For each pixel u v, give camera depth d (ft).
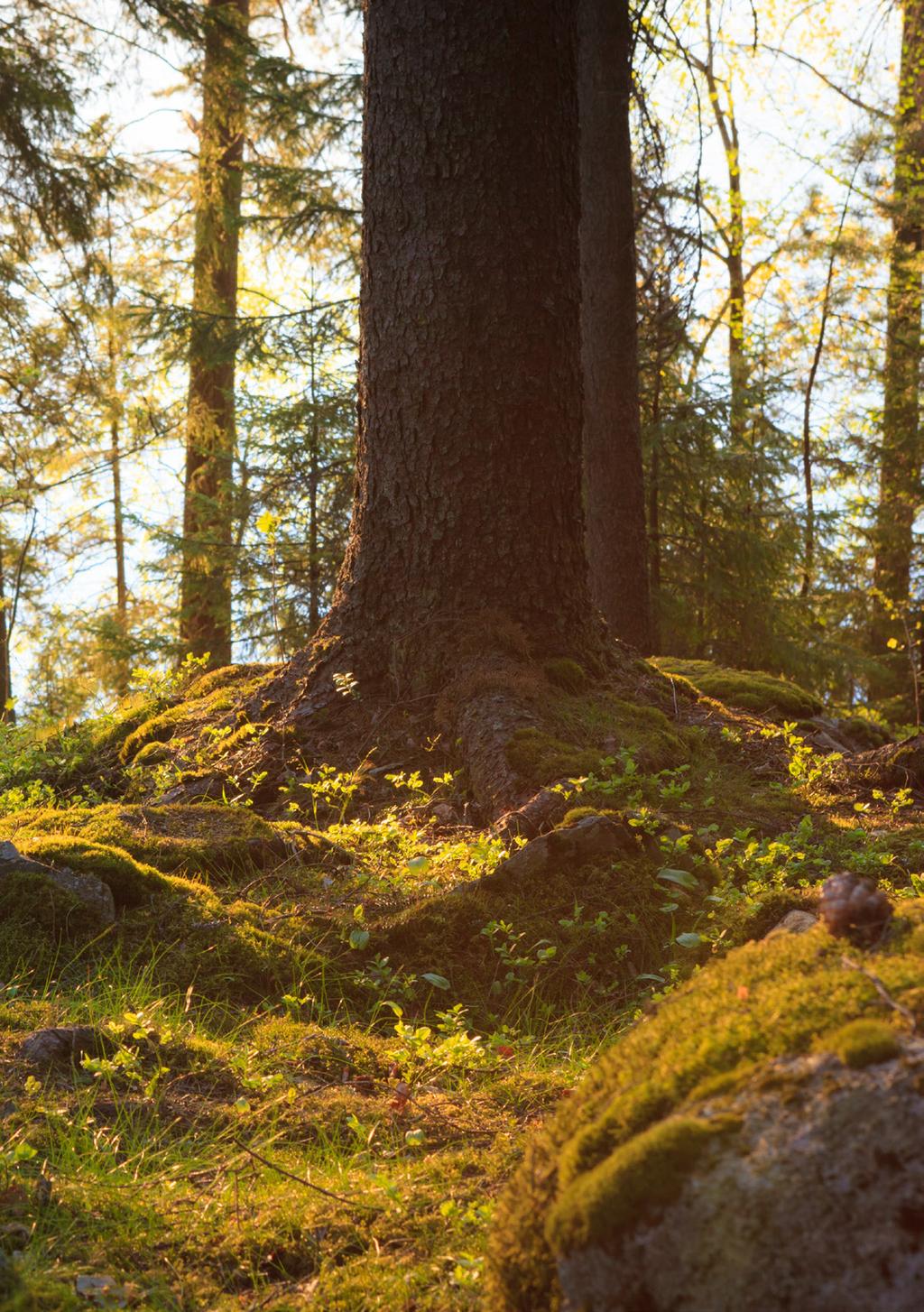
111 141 49.62
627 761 16.78
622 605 33.22
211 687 23.02
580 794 15.88
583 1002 12.78
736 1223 4.70
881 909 6.53
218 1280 7.42
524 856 14.02
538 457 19.52
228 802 17.52
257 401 47.47
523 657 19.10
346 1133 9.55
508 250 19.26
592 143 33.17
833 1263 4.53
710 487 46.60
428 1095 10.46
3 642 49.90
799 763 18.95
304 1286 7.38
